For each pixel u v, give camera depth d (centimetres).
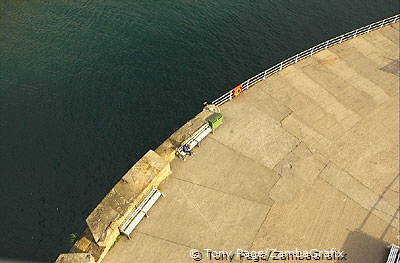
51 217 2711
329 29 4250
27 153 3089
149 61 3872
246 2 4631
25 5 4734
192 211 1944
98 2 4697
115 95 3534
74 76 3731
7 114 3381
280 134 2345
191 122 2295
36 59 3938
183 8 4547
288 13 4478
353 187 2086
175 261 1767
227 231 1877
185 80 3678
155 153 2027
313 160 2209
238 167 2152
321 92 2645
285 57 3903
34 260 2503
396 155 2262
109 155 3061
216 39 4119
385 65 2897
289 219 1931
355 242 1850
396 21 3388
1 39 4212
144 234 1847
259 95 2598
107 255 1767
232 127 2372
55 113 3394
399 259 1717
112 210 1786
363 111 2528
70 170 2969
